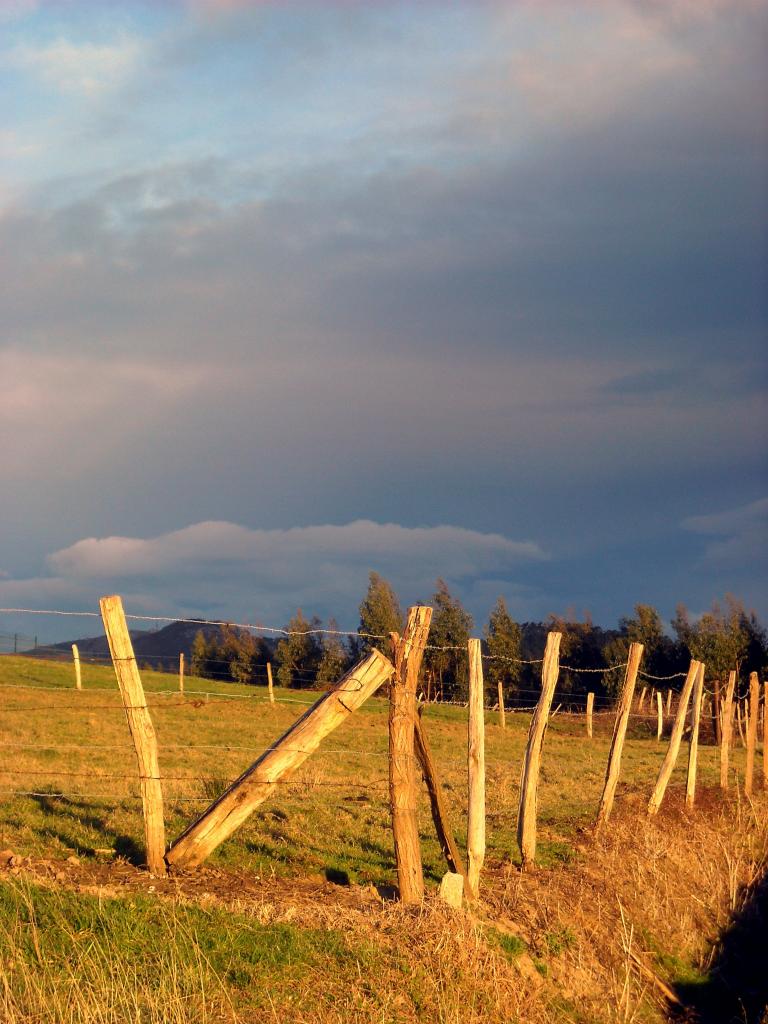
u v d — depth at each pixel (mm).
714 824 15906
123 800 13711
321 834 12523
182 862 9688
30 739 22703
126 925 7742
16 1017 6184
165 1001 6621
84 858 9898
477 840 10297
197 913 8320
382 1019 7086
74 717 28219
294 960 7703
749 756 19078
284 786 16281
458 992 7844
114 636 9531
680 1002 10242
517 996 8211
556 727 39375
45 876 8992
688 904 12258
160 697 35312
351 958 7887
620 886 11641
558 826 14242
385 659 9766
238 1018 6750
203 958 7457
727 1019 10086
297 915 8625
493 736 32844
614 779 14094
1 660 42938
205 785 14742
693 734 17328
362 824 13414
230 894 9086
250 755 20719
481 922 9195
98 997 6535
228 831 9688
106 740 23219
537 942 9477
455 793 17000
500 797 16562
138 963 7258
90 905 8125
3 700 31766
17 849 10078
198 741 24781
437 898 9148
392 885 10336
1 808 12625
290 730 9922
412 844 9438
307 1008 7098
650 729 39719
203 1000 6738
